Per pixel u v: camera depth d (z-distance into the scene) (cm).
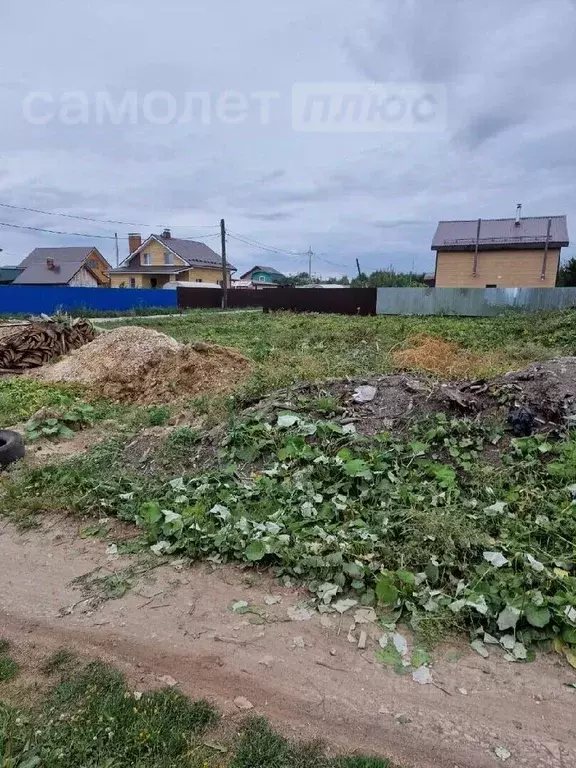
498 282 2712
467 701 204
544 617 235
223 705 203
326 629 245
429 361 866
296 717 197
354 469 370
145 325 1766
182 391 719
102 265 4666
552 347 1066
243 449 443
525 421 420
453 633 240
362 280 4384
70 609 266
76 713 197
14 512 373
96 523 356
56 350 1012
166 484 396
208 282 4334
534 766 177
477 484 360
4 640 243
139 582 287
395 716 197
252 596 272
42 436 551
